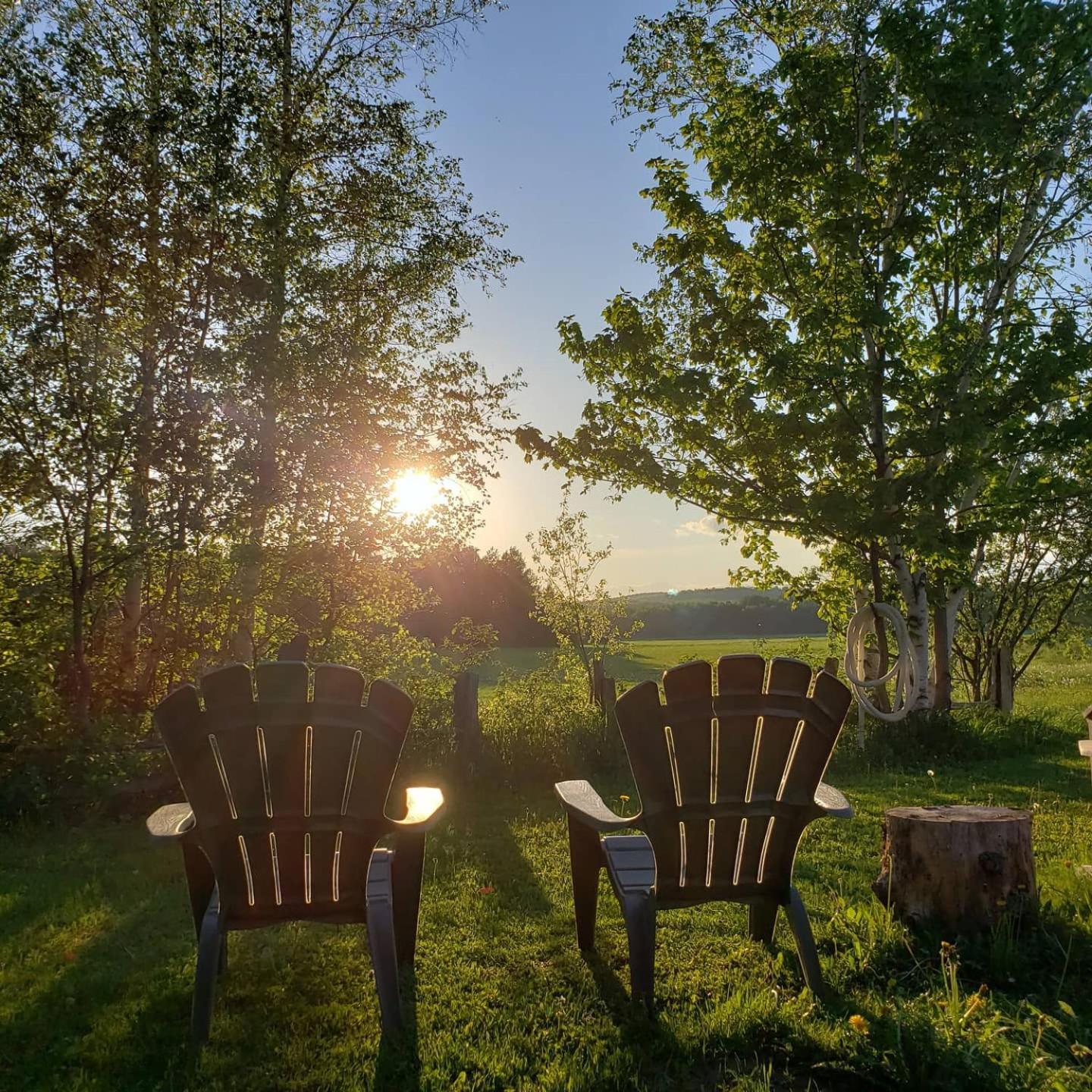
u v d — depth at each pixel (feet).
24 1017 9.67
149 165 23.18
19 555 21.63
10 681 20.42
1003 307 32.55
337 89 28.50
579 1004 9.62
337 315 27.07
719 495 32.81
